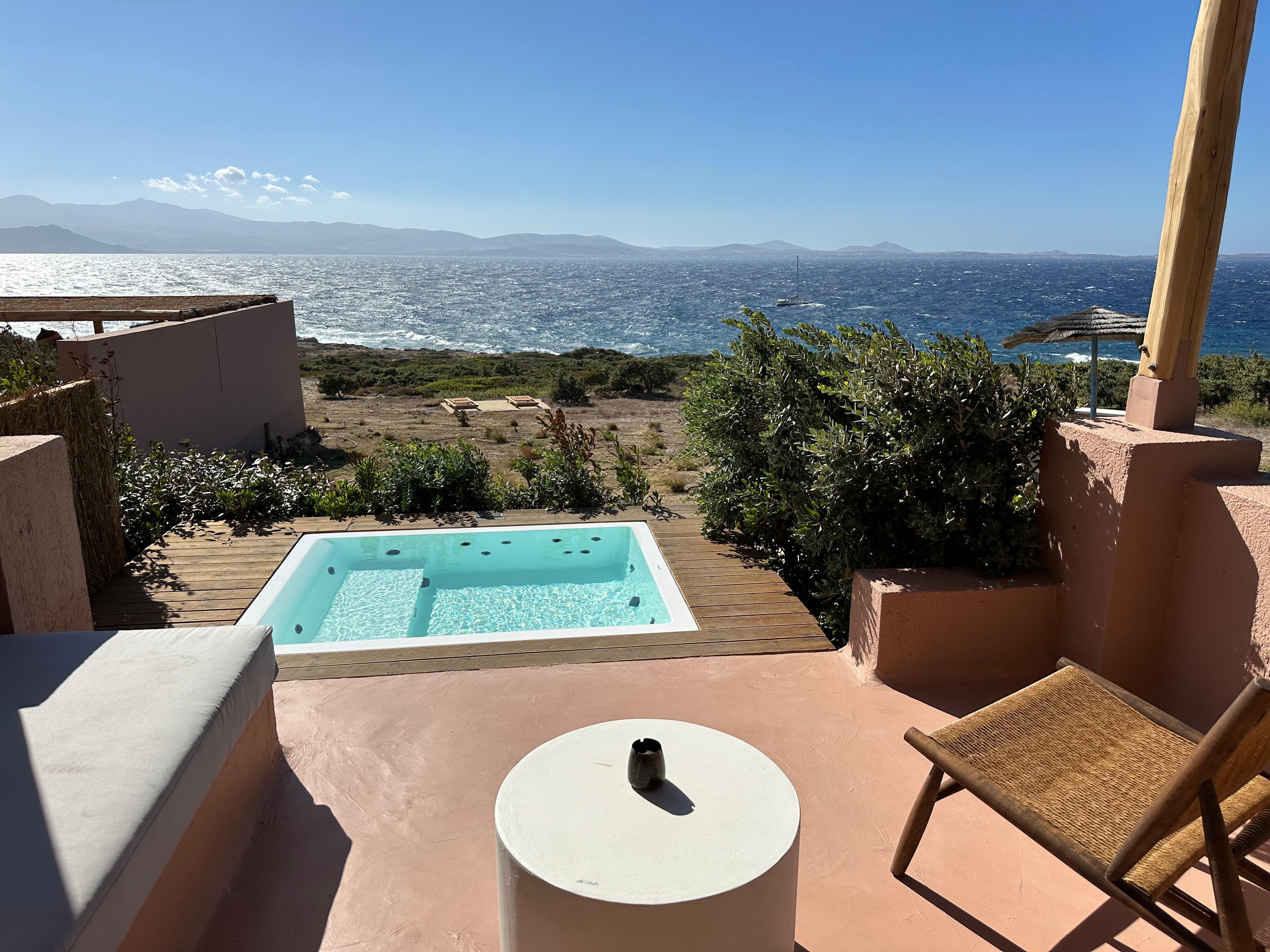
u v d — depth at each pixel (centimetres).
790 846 153
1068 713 202
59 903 132
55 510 281
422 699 297
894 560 340
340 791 241
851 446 331
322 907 195
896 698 299
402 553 504
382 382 2675
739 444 461
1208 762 131
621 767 179
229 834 210
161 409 875
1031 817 165
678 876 144
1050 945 184
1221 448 271
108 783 163
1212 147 256
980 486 308
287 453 1178
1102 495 278
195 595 400
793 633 356
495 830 160
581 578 514
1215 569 259
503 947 163
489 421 1648
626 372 2291
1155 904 148
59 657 220
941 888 202
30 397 360
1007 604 306
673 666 325
